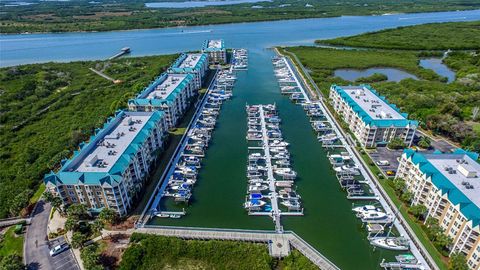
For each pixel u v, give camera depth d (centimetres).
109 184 12200
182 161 17388
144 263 11212
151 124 16700
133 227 12825
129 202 13625
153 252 11538
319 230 12800
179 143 18925
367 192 14800
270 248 11769
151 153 16475
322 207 14062
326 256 11650
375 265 11288
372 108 19725
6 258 10719
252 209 13838
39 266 11094
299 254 11419
